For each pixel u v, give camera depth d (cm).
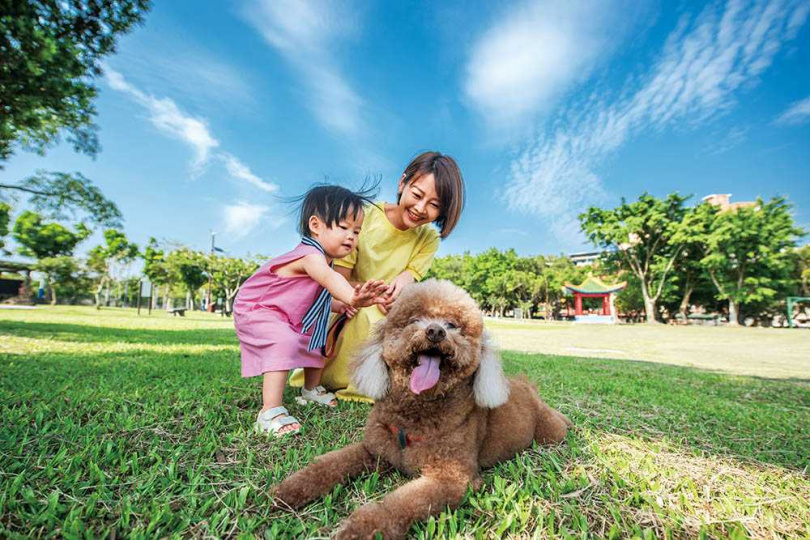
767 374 638
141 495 151
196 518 140
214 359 495
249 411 267
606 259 4203
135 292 6081
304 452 199
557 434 238
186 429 224
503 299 5159
